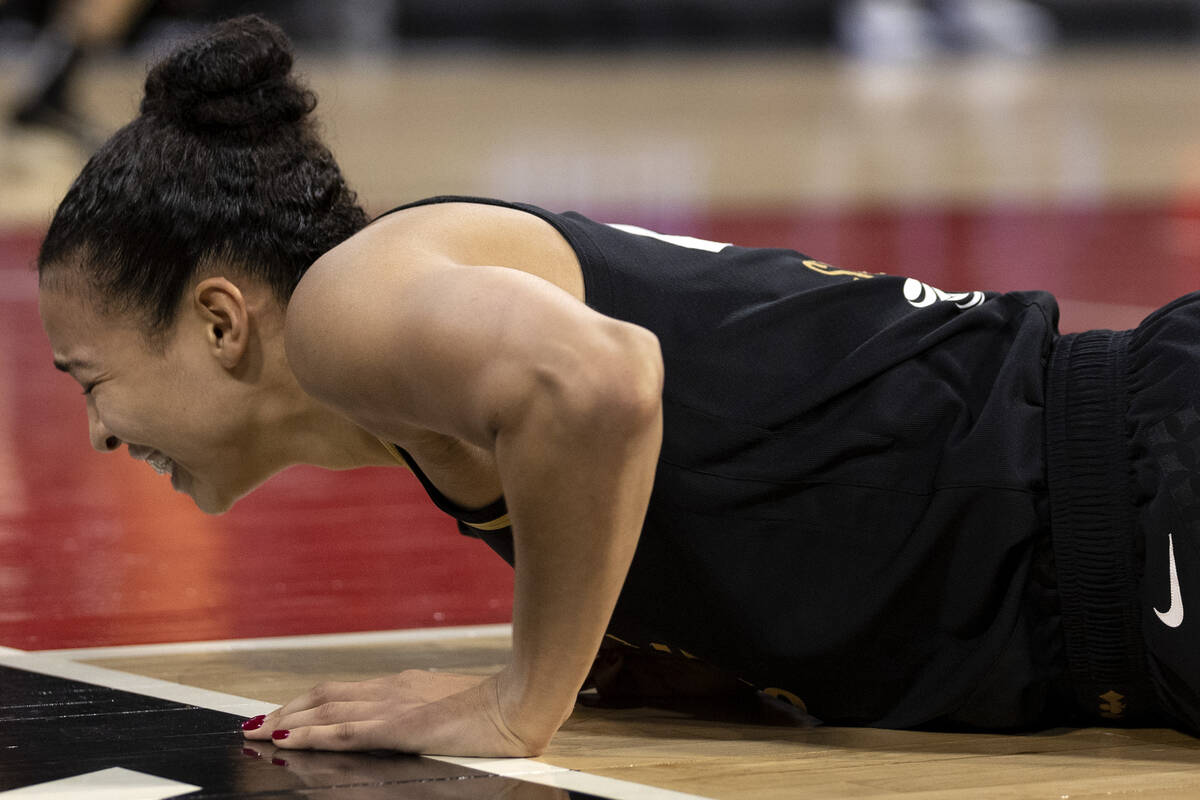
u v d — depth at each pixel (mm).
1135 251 13016
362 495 5918
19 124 16766
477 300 2533
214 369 2959
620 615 3123
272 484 6094
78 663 3740
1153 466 2930
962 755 3004
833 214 15203
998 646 3004
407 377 2586
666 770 2885
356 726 2889
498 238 2875
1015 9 41938
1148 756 3002
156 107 2980
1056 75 35781
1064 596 3016
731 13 40875
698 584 3029
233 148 2916
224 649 3930
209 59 2928
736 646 3074
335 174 3002
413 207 2910
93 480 6062
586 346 2477
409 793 2676
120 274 2908
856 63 39469
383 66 35469
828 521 2992
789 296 3094
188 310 2934
